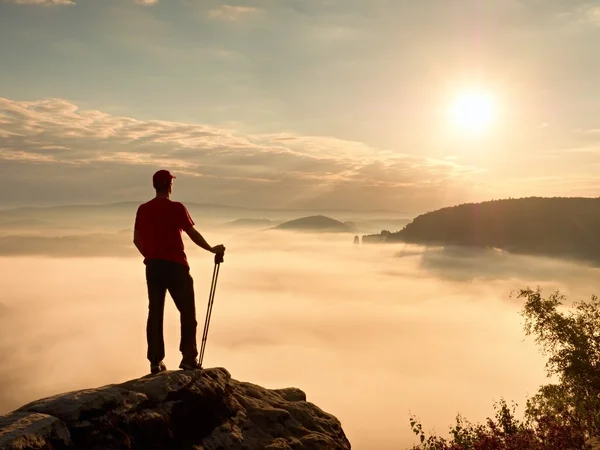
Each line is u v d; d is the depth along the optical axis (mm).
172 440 5711
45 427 4590
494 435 11062
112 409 5277
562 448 10359
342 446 7359
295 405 7719
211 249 7273
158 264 6922
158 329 6906
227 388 6875
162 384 6008
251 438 6590
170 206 7059
